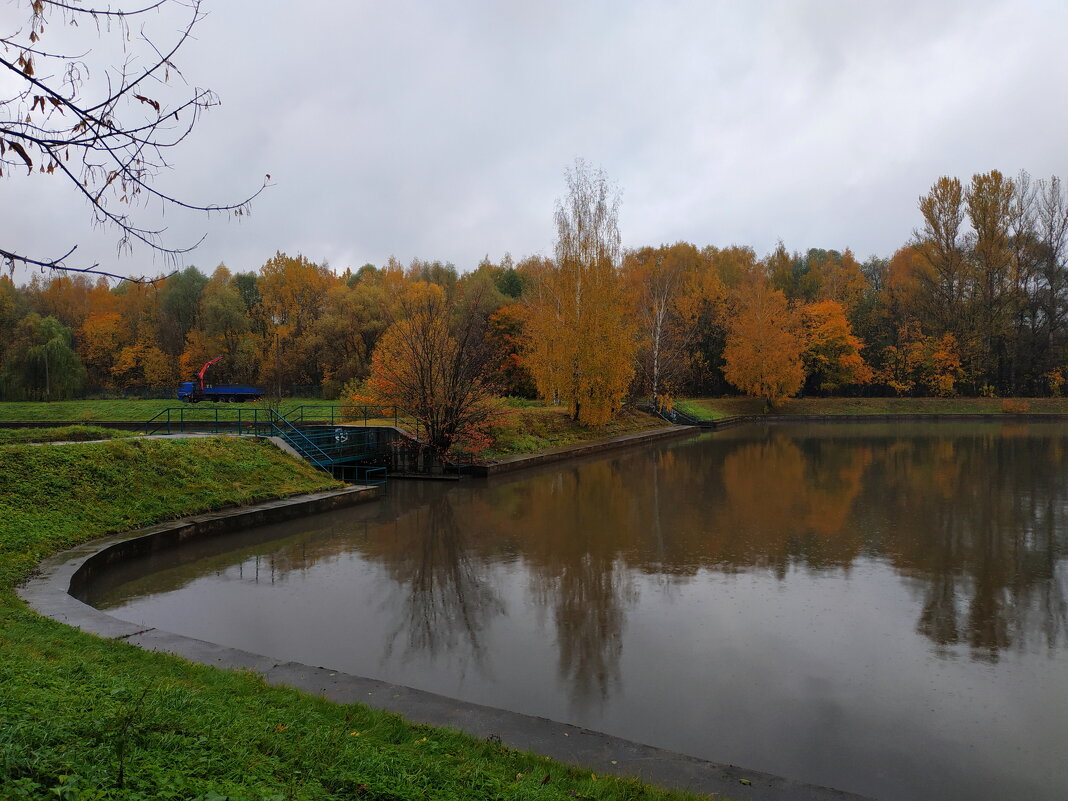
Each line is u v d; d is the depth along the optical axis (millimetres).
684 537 14727
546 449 30531
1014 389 59406
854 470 25547
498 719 5770
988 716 6922
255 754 3928
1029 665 8133
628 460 29859
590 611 10039
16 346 45312
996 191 57594
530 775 4555
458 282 67250
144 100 3037
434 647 8703
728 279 68562
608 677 7816
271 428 22234
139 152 3084
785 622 9562
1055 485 21469
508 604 10359
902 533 15000
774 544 14039
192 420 31656
